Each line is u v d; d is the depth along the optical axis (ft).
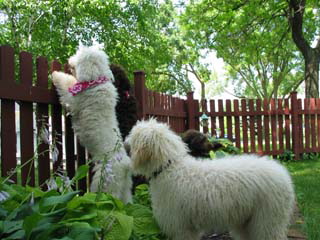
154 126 9.22
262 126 35.45
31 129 11.30
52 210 7.11
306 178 23.80
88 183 13.99
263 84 115.65
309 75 43.04
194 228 9.13
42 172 11.82
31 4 41.63
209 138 20.24
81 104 12.09
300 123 35.96
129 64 49.65
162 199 9.12
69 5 42.45
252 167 8.93
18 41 42.57
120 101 13.89
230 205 8.63
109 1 43.55
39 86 11.73
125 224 7.54
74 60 12.81
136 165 9.20
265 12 47.03
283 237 9.06
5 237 6.42
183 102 31.81
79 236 6.37
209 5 49.49
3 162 10.22
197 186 8.71
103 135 11.81
